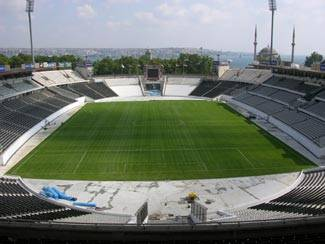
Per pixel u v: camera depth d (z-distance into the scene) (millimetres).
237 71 164000
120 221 41812
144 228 30078
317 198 43625
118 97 155500
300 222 30422
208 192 52625
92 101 141500
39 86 126875
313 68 107500
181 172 60438
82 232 30203
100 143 78438
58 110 112188
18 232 30500
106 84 165125
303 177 57375
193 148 73812
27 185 55188
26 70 121625
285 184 55094
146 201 49812
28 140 81562
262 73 146875
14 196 48312
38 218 37125
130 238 30250
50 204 46688
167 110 120000
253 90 134375
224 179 57344
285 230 30422
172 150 72625
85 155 70062
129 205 48719
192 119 103750
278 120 94875
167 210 47156
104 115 111188
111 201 49969
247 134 85438
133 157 68438
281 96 113938
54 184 55938
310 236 30812
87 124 98000
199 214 42625
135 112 116375
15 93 107125
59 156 69562
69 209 45531
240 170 61125
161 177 58375
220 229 29969
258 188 53781
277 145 75812
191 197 49625
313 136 75062
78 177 58656
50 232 30344
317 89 103188
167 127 93438
